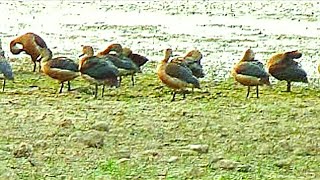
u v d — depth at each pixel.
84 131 14.38
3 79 21.52
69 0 53.62
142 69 24.67
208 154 12.88
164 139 14.00
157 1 54.06
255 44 32.66
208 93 20.48
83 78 19.95
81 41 32.75
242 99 19.59
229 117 16.38
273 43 33.19
